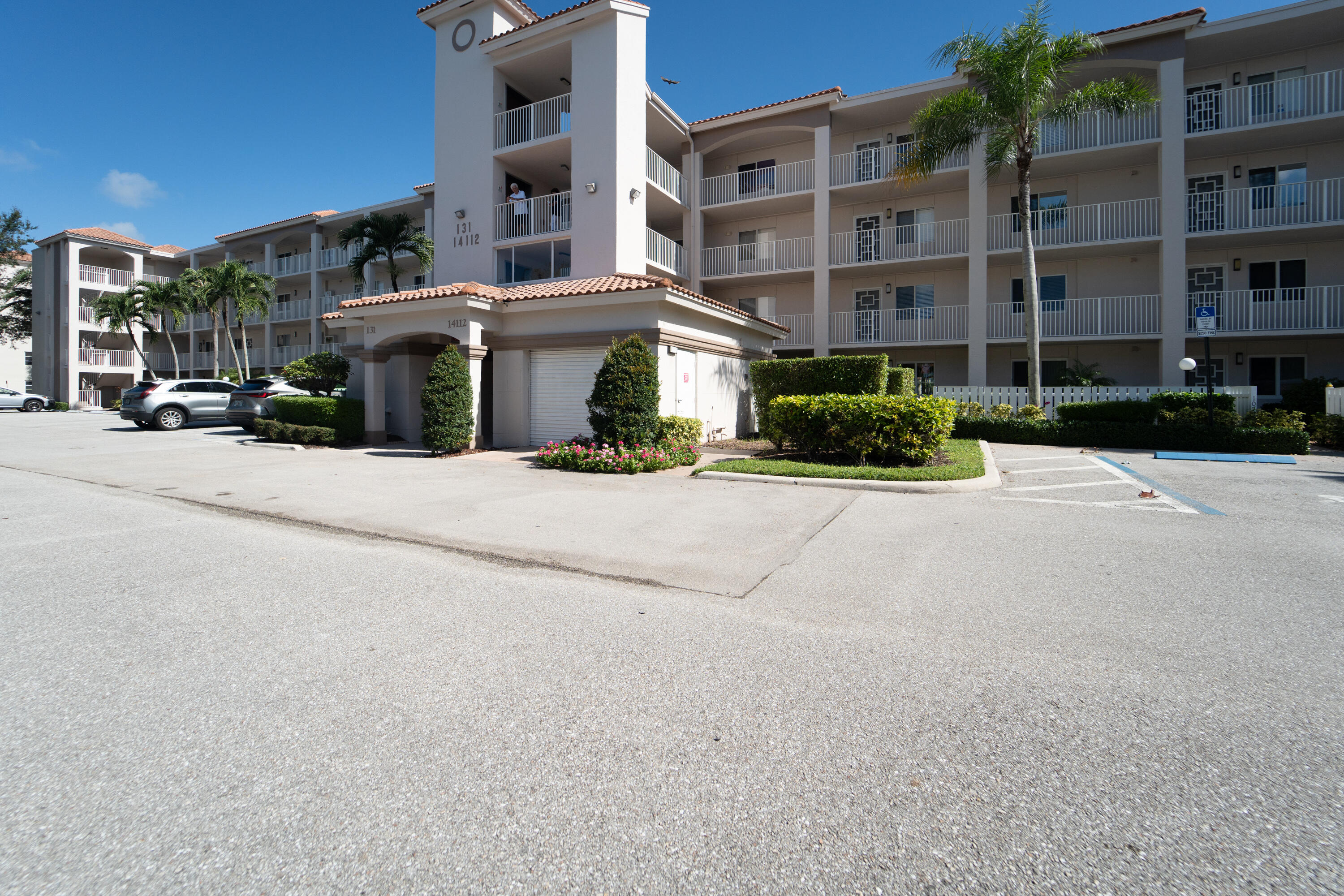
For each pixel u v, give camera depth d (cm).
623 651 357
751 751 259
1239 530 637
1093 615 408
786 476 953
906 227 2283
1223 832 210
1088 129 2005
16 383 4581
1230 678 321
